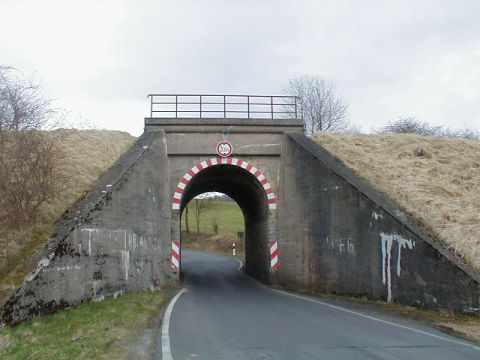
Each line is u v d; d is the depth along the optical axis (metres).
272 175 23.17
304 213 20.30
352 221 16.80
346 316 12.52
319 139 22.39
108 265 14.66
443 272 12.73
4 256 11.42
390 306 14.17
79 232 12.91
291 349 8.43
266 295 18.31
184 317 12.21
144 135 22.03
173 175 22.70
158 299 15.91
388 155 20.56
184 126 22.92
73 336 8.95
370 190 16.97
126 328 10.18
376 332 10.20
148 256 18.83
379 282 15.24
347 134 23.03
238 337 9.54
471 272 12.26
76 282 12.52
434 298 12.97
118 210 15.84
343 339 9.37
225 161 22.97
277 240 22.72
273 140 23.28
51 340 8.59
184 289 20.77
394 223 14.60
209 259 44.22
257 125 23.27
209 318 12.10
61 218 13.65
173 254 21.86
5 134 14.38
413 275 13.74
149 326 10.73
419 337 9.70
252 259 29.50
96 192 15.21
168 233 21.80
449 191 16.83
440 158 20.05
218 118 23.08
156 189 20.61
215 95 23.53
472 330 10.59
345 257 17.16
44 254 11.29
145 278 18.22
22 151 14.02
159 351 8.17
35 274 10.50
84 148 19.45
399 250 14.34
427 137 22.38
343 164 19.61
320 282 18.80
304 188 20.41
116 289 15.13
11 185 13.25
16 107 15.91
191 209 67.94
